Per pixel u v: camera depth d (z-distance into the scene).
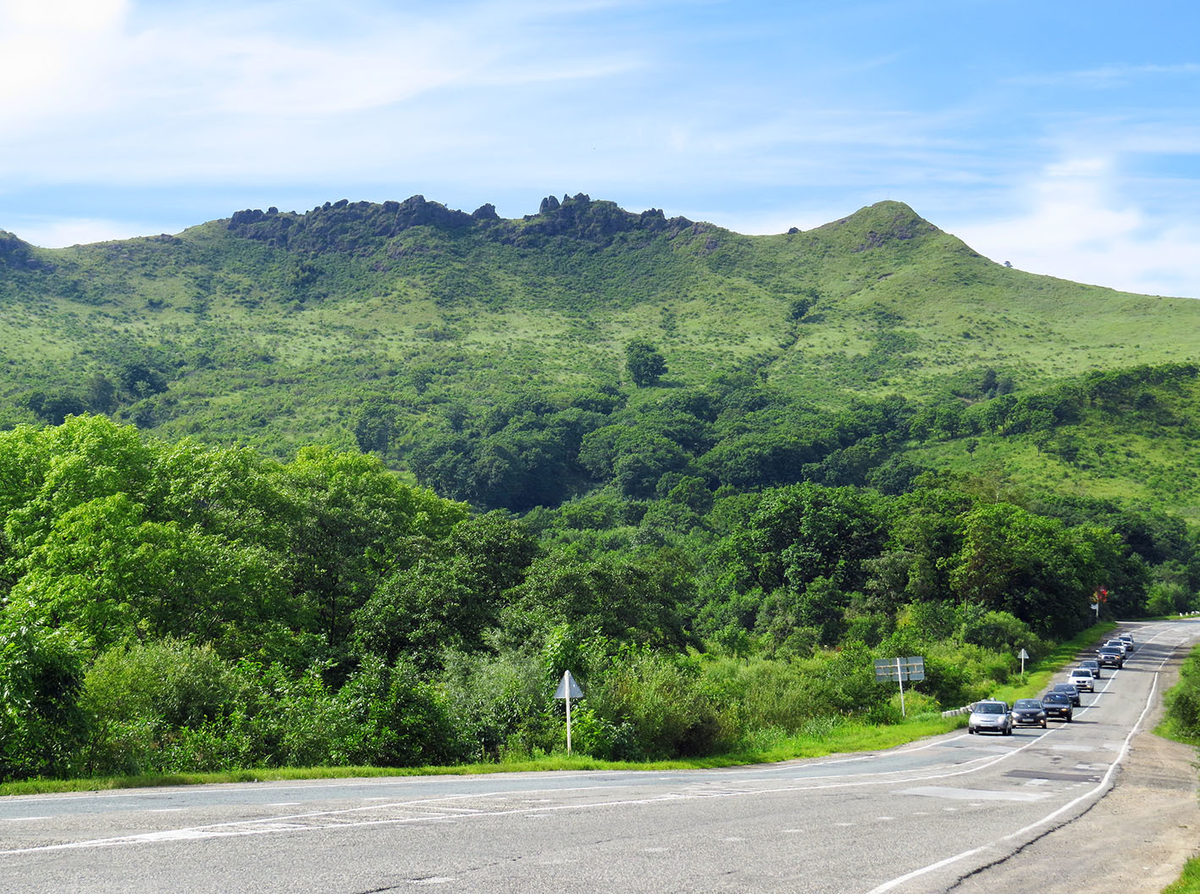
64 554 33.88
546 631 38.97
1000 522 97.44
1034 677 70.06
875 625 80.44
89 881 7.31
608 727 25.23
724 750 29.72
